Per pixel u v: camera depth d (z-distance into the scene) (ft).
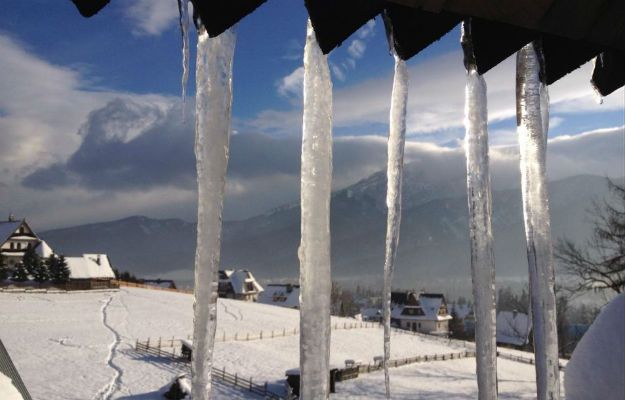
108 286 212.64
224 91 5.50
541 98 6.45
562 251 46.32
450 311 305.32
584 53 6.15
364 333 146.10
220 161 5.43
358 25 5.26
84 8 4.83
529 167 6.16
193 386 5.06
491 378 5.46
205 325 5.13
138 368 86.28
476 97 6.02
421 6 5.17
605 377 6.73
